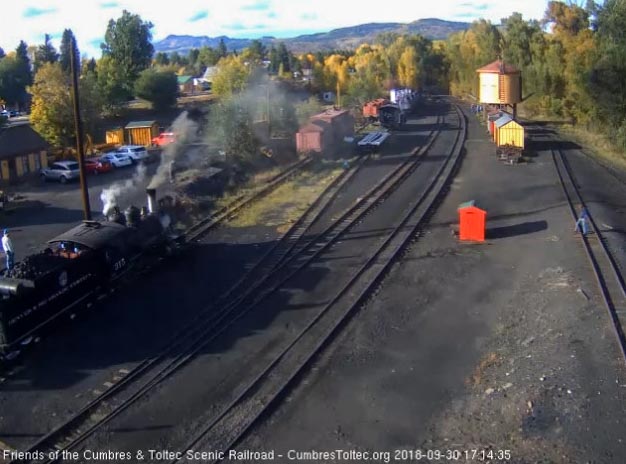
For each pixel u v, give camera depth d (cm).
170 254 2291
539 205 2903
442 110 8419
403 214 2856
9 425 1297
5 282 1557
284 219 2841
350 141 5112
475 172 3822
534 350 1466
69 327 1752
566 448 1076
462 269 2123
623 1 4759
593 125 5428
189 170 3659
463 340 1603
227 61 7738
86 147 5128
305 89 8919
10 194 3506
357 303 1841
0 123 4253
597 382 1266
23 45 9575
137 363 1537
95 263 1877
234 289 1997
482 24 10769
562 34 7944
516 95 5419
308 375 1443
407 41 13012
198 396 1373
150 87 7506
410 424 1234
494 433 1159
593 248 2181
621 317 1577
